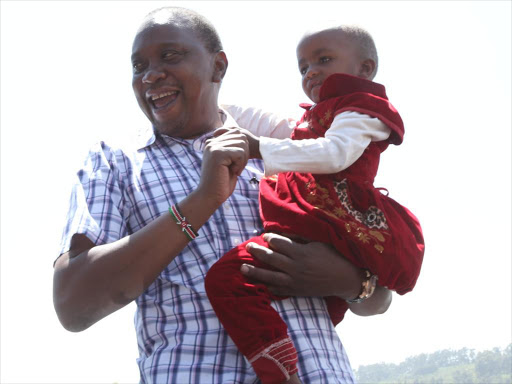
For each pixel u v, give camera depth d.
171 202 2.78
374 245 2.65
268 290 2.59
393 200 2.95
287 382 2.43
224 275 2.55
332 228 2.64
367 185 2.77
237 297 2.51
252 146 2.73
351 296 2.71
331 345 2.74
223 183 2.53
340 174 2.77
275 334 2.46
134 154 2.91
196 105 3.03
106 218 2.64
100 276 2.44
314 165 2.67
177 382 2.47
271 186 2.89
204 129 3.12
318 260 2.62
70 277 2.49
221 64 3.16
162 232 2.47
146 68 3.00
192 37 3.02
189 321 2.59
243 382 2.51
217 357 2.52
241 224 2.85
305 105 3.12
